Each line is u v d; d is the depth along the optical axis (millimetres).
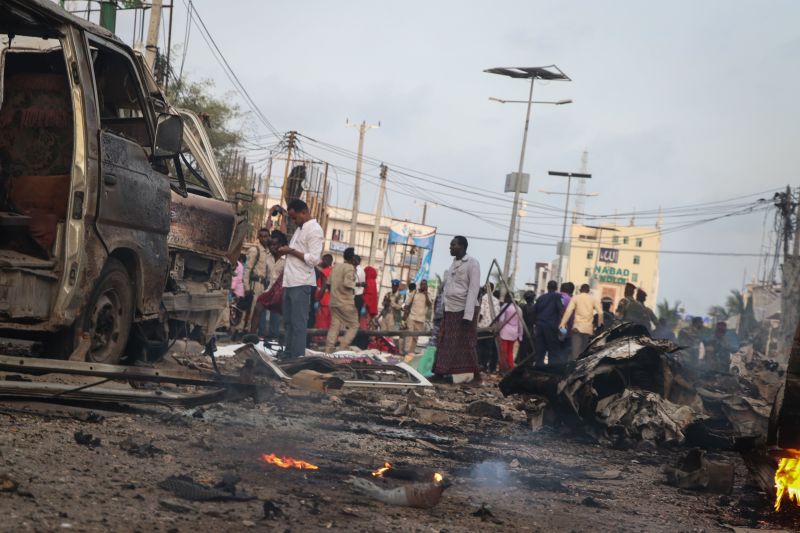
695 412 8969
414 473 5418
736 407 9797
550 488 5910
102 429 5539
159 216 8672
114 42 8141
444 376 14461
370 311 20797
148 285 8562
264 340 15742
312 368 11891
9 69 8117
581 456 7941
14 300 6715
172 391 7727
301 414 8062
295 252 12453
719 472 6316
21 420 5410
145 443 5254
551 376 9461
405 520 4203
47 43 8062
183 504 3863
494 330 19281
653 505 5672
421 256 72688
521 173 44438
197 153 12227
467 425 9344
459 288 14258
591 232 140375
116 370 6605
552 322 19797
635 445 8789
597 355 9148
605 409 8969
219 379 7359
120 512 3607
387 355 15219
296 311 12508
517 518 4668
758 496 6160
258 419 7219
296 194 41438
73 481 4008
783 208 45906
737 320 74250
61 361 6254
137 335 9102
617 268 140375
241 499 4121
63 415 5875
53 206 7250
